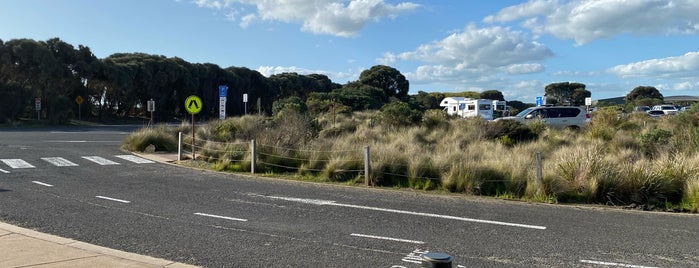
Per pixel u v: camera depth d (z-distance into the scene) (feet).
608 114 81.46
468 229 25.27
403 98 253.24
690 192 32.78
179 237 22.76
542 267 19.10
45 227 24.03
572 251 21.36
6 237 20.93
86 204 30.27
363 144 52.19
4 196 32.19
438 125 82.58
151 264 17.61
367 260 19.60
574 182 35.32
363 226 25.58
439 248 21.58
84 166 49.32
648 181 34.30
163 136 67.62
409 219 27.45
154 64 194.18
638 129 74.38
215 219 26.76
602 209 31.73
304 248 21.25
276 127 65.72
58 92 155.84
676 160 38.55
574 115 87.81
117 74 171.83
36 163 50.55
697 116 71.05
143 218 26.68
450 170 39.52
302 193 35.88
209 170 48.67
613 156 44.80
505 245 22.22
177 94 209.56
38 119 138.92
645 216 29.53
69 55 160.86
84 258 18.06
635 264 19.60
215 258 19.53
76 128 121.60
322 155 47.75
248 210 29.40
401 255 20.40
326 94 184.65
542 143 59.11
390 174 41.34
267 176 45.14
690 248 22.07
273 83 268.82
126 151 64.39
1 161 51.57
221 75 233.55
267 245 21.63
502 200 34.53
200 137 67.77
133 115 206.39
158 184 39.06
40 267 16.85
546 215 29.30
